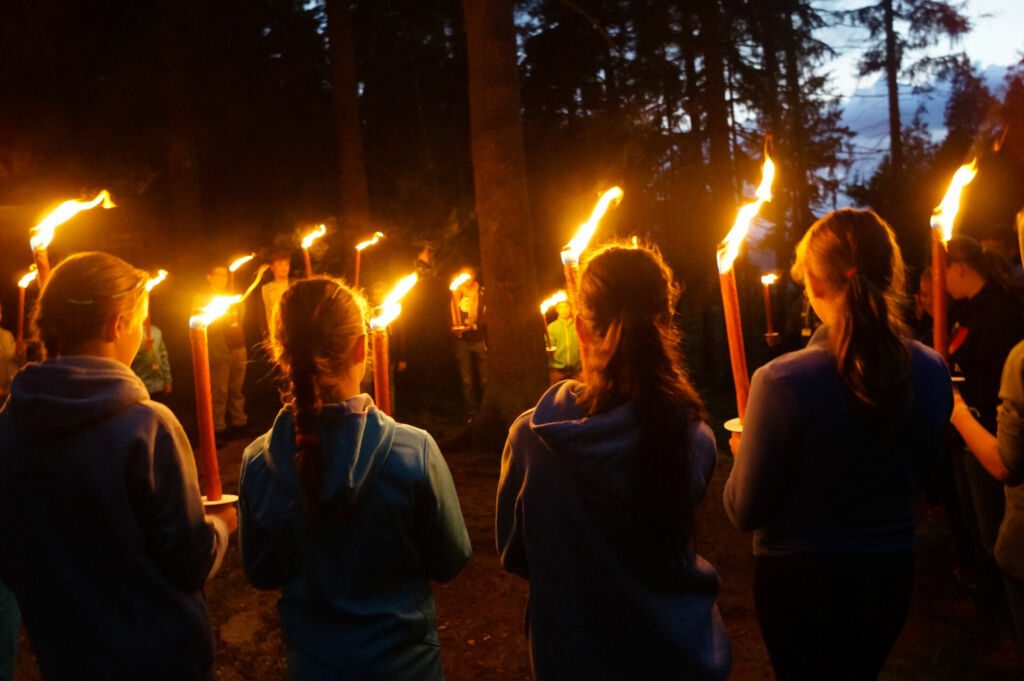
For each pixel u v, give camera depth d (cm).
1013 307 311
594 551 152
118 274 161
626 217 1404
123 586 152
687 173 1521
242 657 329
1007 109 1030
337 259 1139
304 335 157
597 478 149
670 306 158
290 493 159
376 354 166
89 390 152
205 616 163
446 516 169
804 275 177
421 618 168
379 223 1212
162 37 1035
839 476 165
